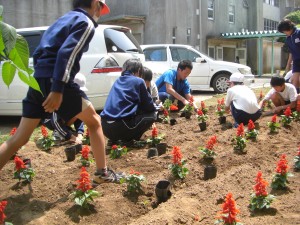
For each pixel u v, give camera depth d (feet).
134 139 17.85
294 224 9.18
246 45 99.04
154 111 17.53
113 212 10.69
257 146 16.33
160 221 9.55
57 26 10.52
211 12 88.07
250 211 10.14
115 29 29.01
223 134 18.33
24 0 59.41
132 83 17.24
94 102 26.40
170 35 75.05
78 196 10.54
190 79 46.96
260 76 89.92
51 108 9.91
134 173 11.64
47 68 10.25
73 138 17.98
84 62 25.80
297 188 11.46
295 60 24.39
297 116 21.07
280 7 120.47
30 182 12.84
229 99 20.70
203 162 14.38
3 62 4.43
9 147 10.80
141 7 76.23
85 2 10.87
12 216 10.76
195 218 9.98
